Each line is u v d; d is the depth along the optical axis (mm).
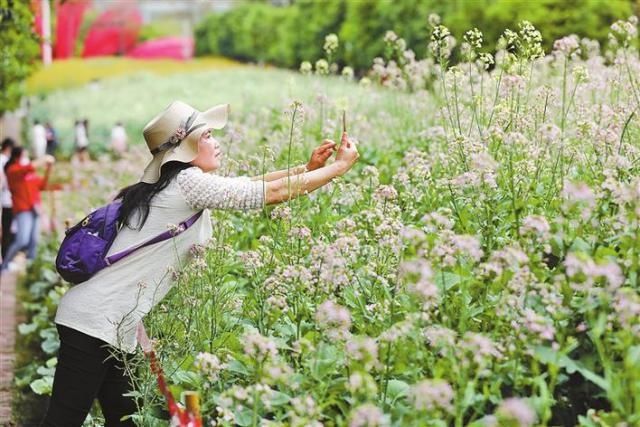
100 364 4812
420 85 10664
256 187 4738
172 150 4781
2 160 13945
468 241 4129
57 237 13398
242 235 7105
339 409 4391
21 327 9445
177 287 5098
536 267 4414
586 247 4461
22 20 13266
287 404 4188
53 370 7820
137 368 5082
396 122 10156
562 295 4238
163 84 39031
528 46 6652
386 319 4629
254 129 10547
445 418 3998
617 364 4016
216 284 5418
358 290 5047
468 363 3861
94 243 4715
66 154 28109
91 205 12109
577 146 6000
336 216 6465
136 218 4738
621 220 4430
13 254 13523
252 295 5641
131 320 4777
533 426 3777
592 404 4148
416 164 6559
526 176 5508
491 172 5035
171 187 4723
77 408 4840
